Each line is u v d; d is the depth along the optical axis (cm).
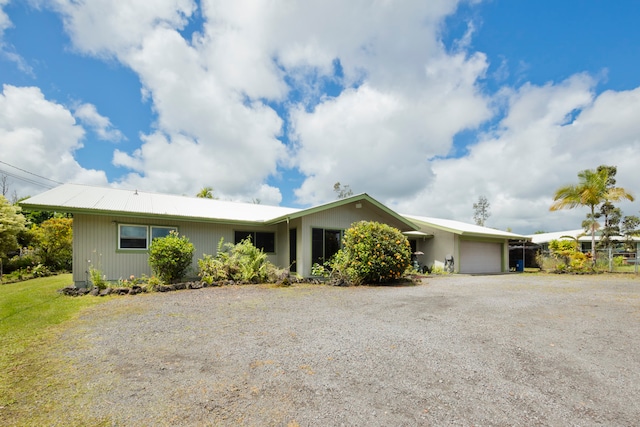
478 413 281
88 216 1037
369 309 702
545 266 2088
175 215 1105
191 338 488
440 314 651
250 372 363
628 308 707
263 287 1041
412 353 425
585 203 1880
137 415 273
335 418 271
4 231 1563
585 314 648
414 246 1959
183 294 895
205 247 1240
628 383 341
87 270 1025
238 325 565
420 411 283
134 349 438
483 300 807
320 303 771
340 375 357
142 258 1106
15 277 1427
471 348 445
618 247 2430
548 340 480
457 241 1745
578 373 365
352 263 1134
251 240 1349
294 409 284
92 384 332
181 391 317
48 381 338
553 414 280
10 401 297
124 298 829
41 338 487
